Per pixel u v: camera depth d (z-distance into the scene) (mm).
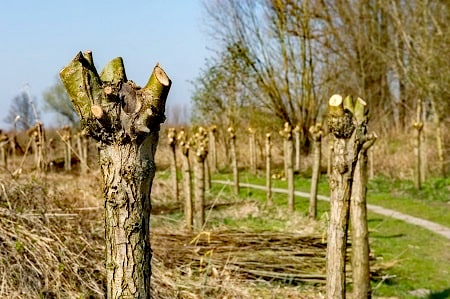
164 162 23750
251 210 13453
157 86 3059
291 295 6859
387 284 7711
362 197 6188
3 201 6383
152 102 3057
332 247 5102
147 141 3150
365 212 6219
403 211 14023
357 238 6203
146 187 3191
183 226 10406
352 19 27594
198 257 7508
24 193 6598
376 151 22641
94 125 3031
